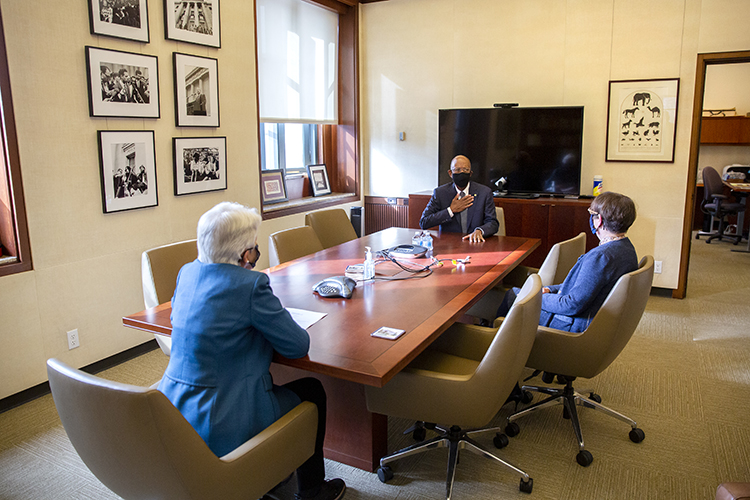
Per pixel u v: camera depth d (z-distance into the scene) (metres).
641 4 4.84
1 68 2.88
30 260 3.10
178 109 3.97
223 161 4.43
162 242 3.96
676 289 5.11
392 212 6.36
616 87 5.03
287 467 1.76
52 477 2.43
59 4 3.13
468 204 3.98
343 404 2.40
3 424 2.88
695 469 2.44
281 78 5.35
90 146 3.38
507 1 5.37
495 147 5.47
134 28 3.57
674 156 4.92
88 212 3.40
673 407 3.01
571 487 2.31
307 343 1.82
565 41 5.18
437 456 2.55
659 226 5.09
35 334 3.15
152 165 3.80
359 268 2.99
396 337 2.00
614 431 2.77
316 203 5.73
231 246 1.76
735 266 6.39
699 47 4.70
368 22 6.08
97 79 3.35
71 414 1.48
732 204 7.54
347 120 6.27
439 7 5.69
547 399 2.74
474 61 5.61
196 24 4.06
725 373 3.45
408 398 2.06
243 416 1.70
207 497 1.49
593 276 2.48
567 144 5.15
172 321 1.79
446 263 3.18
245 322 1.71
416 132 6.05
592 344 2.43
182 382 1.72
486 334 2.46
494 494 2.27
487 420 2.05
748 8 4.50
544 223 5.10
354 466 2.44
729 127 8.45
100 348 3.54
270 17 5.12
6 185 2.99
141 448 1.40
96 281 3.49
